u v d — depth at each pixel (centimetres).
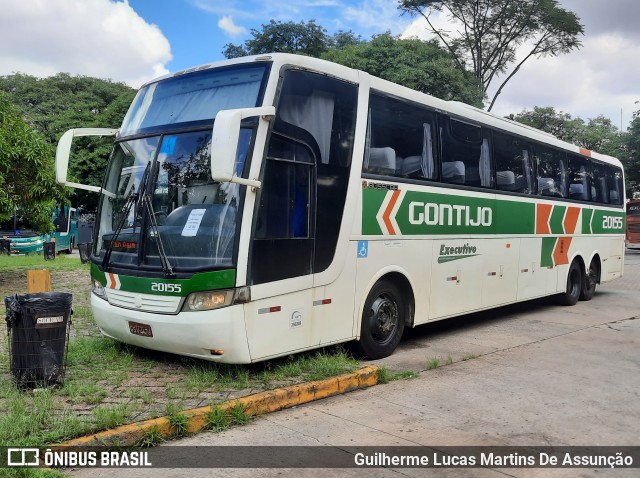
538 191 1107
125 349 686
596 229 1370
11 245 2492
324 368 616
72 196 3212
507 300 1003
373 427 502
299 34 3412
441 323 1034
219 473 409
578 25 3009
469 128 905
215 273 553
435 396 592
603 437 488
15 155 1180
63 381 557
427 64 2611
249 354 562
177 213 595
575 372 694
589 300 1360
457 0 3031
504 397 592
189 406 509
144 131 657
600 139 4069
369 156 705
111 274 631
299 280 609
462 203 873
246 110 535
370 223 700
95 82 4044
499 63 3209
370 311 714
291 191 604
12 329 547
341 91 670
